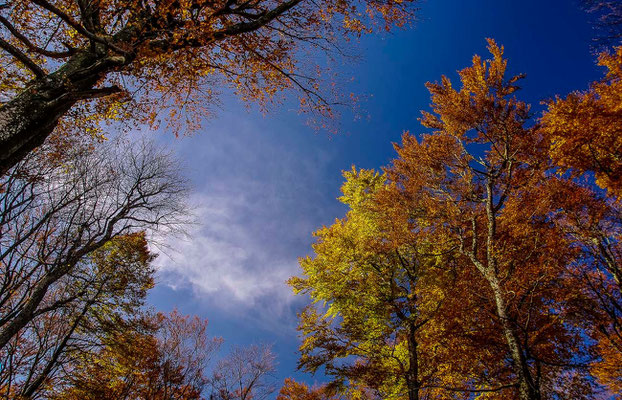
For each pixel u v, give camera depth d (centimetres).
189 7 466
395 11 515
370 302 866
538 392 457
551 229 604
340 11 526
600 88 592
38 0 305
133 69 481
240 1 546
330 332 827
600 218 592
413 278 891
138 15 479
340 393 778
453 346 609
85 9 418
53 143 700
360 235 942
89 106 625
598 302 561
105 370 1120
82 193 771
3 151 352
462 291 651
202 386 1630
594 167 621
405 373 705
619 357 558
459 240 781
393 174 950
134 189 923
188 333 1673
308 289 973
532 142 733
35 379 874
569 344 582
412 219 856
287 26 545
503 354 571
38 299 716
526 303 584
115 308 1077
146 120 652
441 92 825
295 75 590
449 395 655
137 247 1212
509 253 635
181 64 521
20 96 378
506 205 706
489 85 771
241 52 536
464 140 838
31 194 678
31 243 704
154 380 1434
